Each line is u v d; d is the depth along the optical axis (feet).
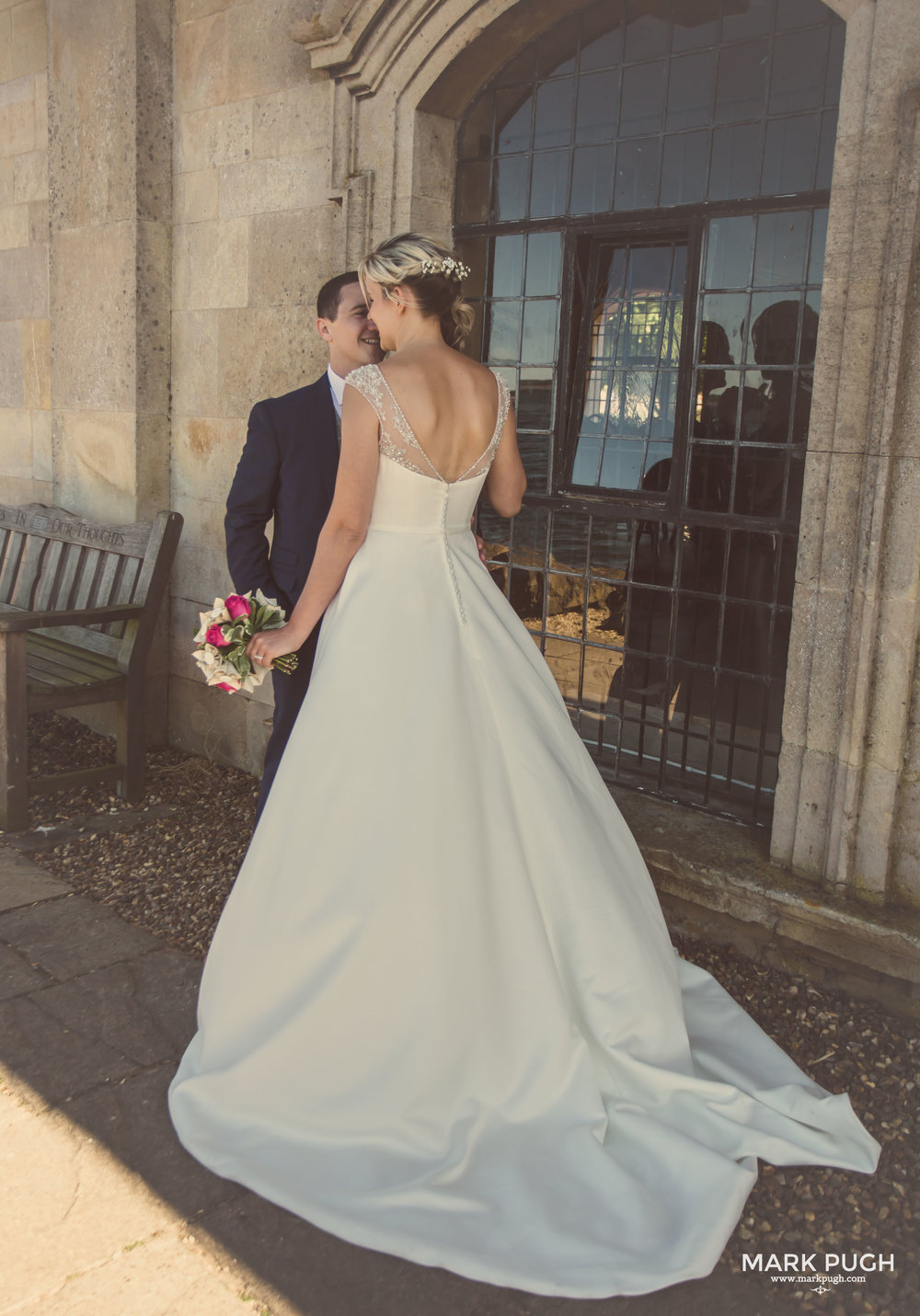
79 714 16.61
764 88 9.64
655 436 11.07
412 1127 6.64
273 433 9.36
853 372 8.20
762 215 9.82
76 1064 7.74
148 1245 6.04
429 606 7.27
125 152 13.87
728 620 10.79
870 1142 6.93
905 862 8.56
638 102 10.51
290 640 7.57
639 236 10.87
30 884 10.90
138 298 14.17
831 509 8.49
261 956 7.17
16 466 17.84
